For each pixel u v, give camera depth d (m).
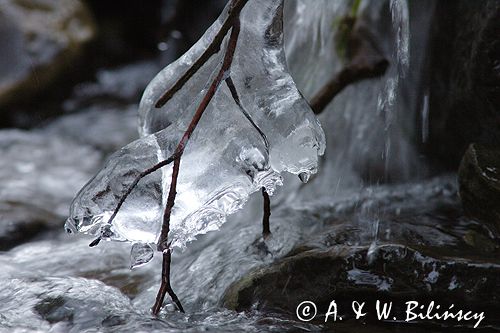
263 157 3.74
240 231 5.44
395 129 6.06
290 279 4.48
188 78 3.84
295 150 3.89
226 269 4.91
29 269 5.62
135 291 5.05
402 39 5.39
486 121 5.29
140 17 14.64
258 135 3.79
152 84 4.25
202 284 4.85
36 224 6.84
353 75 5.77
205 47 4.09
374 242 4.61
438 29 5.53
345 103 6.39
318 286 4.45
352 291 4.40
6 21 12.44
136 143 3.98
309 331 4.18
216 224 3.82
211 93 3.69
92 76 13.43
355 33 6.01
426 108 5.80
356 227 5.23
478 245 4.79
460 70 5.38
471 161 5.05
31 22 12.65
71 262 5.74
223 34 3.74
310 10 5.95
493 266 4.24
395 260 4.38
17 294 4.68
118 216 3.82
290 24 5.82
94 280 4.98
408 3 5.41
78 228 3.85
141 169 3.88
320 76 6.37
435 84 5.67
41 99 12.37
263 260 4.93
